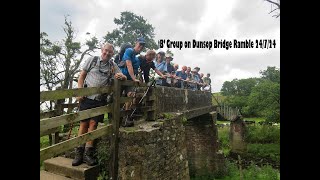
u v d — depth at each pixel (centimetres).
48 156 337
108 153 515
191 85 1370
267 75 5141
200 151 1562
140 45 609
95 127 471
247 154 2255
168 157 666
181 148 771
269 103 2788
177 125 755
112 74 493
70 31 2027
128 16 2527
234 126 2373
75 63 2058
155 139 590
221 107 2391
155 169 586
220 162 1526
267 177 1570
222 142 2648
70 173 438
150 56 670
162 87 841
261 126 2738
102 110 450
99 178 493
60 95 359
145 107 635
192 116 1145
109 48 480
